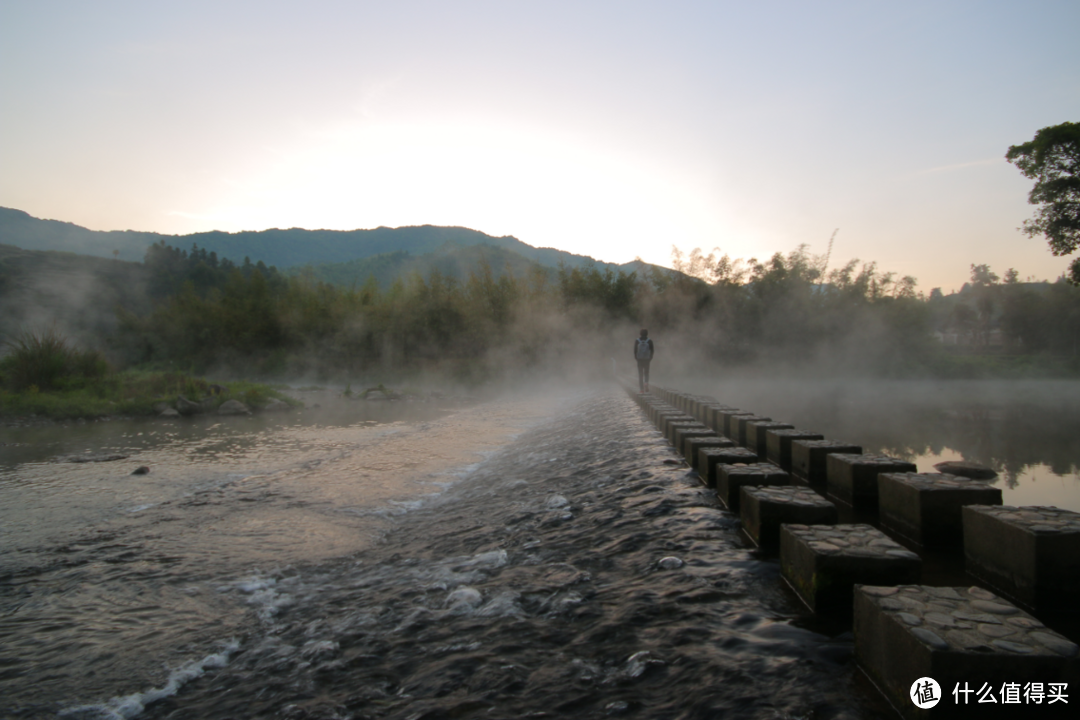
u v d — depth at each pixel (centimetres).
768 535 354
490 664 253
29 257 8350
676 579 319
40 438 1246
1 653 338
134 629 366
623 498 516
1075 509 436
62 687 296
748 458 507
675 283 2767
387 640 298
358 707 233
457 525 541
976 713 169
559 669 242
